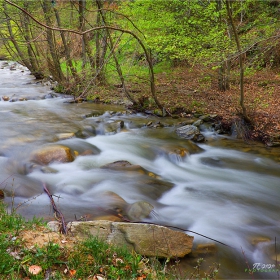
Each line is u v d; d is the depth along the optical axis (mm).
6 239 3373
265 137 8977
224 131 9852
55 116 10797
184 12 12680
